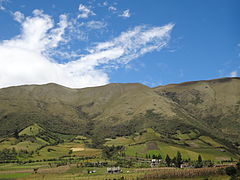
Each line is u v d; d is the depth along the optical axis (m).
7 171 186.75
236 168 164.25
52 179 160.25
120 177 157.75
